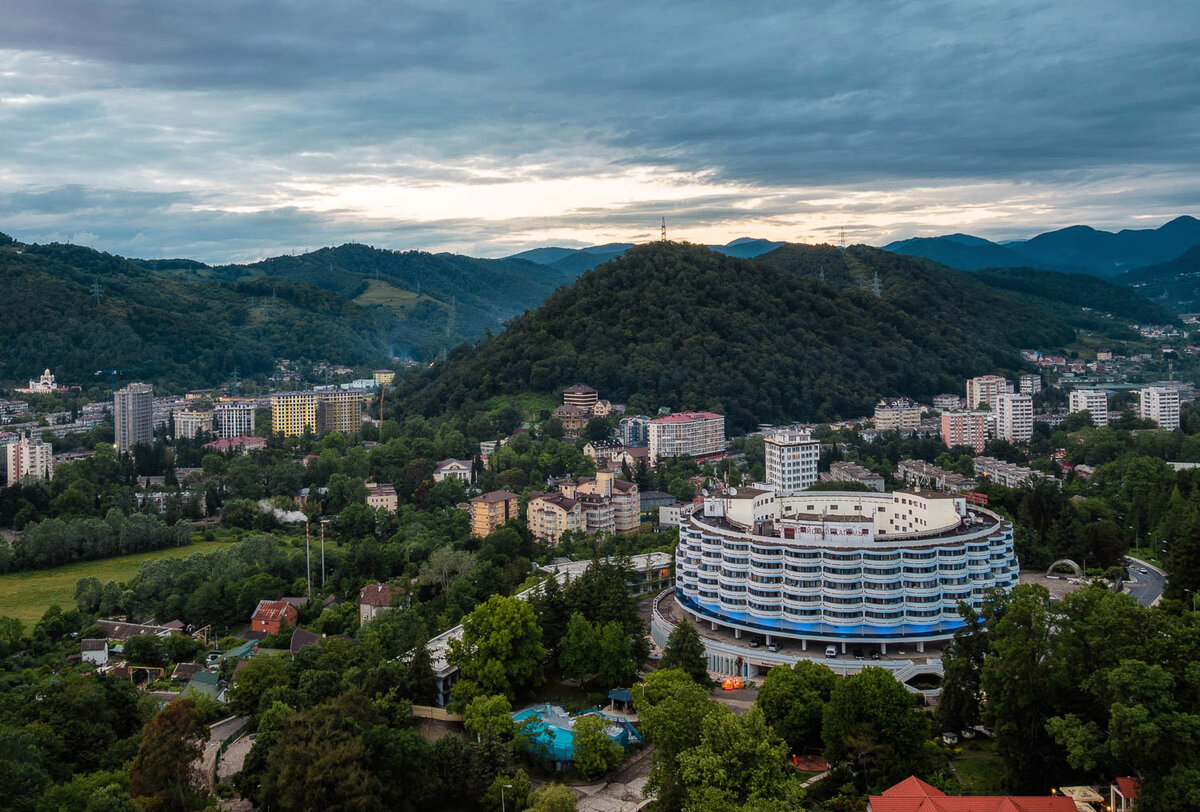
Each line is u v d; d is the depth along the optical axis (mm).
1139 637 193625
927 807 164750
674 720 196750
